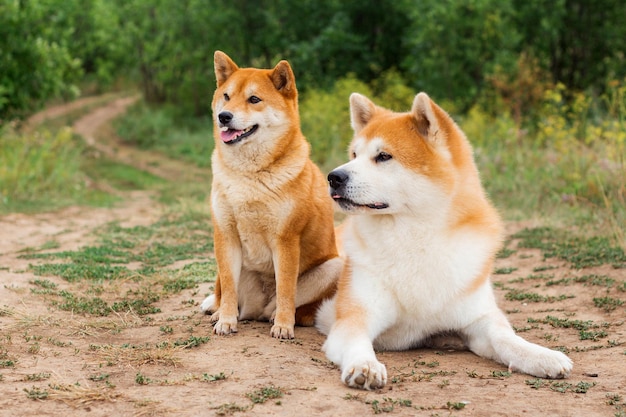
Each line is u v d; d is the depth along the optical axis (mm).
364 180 3885
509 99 17328
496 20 22688
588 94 16594
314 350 4129
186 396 3047
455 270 3953
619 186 8883
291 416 2822
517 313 5230
